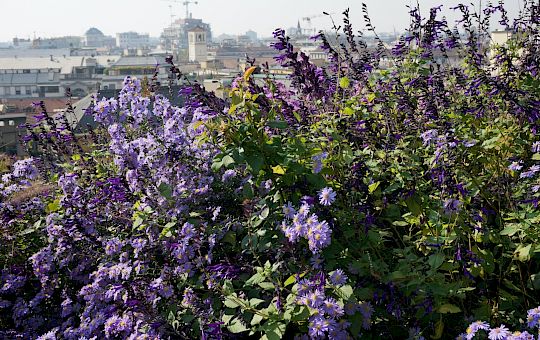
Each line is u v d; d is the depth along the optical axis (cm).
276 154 347
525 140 380
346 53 510
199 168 408
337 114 399
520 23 503
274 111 372
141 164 413
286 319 288
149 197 393
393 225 345
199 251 347
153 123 492
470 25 527
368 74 512
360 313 297
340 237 327
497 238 326
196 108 402
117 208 428
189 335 328
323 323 280
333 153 370
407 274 300
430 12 529
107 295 349
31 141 597
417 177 337
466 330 289
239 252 350
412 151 369
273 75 499
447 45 538
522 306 323
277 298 294
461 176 340
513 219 336
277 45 445
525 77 412
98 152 506
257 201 359
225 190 393
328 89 470
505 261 342
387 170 354
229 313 316
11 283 438
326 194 309
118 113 498
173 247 358
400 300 295
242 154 340
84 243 426
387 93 458
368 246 326
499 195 345
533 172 334
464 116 390
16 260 468
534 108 354
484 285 331
